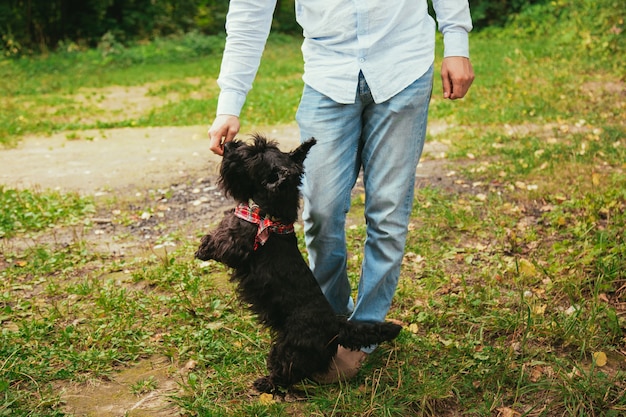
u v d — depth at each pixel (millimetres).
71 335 3924
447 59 3250
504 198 6152
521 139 8078
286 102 12328
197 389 3344
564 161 6906
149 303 4379
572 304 3934
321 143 3186
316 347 3154
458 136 8766
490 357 3492
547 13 20594
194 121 11273
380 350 3633
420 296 4320
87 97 14312
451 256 4953
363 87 3125
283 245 3182
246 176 3145
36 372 3498
